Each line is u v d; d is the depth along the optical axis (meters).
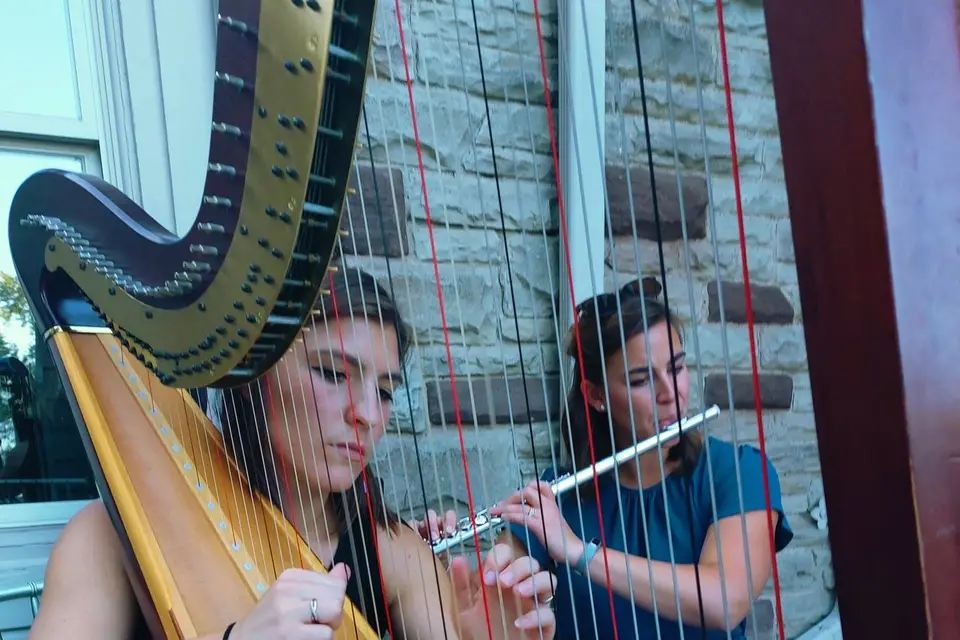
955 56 0.28
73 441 1.26
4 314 1.24
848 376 0.28
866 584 0.28
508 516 0.92
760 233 1.57
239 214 0.61
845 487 0.29
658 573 0.84
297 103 0.52
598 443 1.04
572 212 1.31
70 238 0.93
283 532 0.86
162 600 0.72
